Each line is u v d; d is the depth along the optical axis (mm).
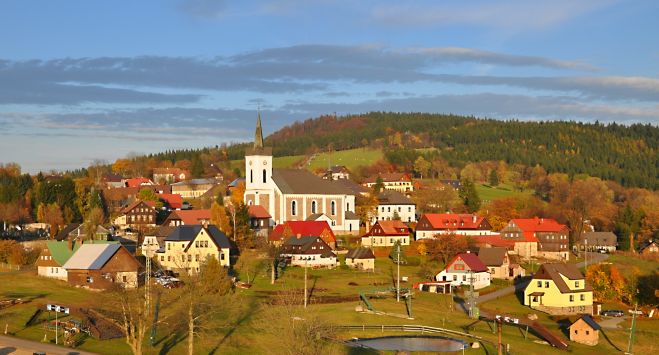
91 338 117500
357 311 145625
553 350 131125
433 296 173875
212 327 125688
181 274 171375
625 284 191875
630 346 143875
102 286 159375
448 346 125500
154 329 118688
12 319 124750
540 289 172125
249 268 193000
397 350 120750
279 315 136750
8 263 186625
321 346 119750
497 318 133875
